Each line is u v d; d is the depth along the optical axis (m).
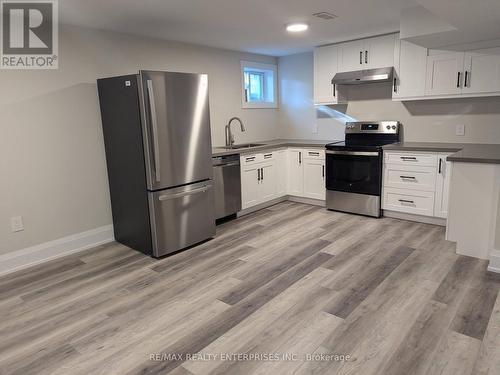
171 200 3.41
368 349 1.98
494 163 2.85
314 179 4.89
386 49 4.24
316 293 2.60
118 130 3.49
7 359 2.04
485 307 2.33
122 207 3.69
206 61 4.73
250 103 5.40
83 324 2.35
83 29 3.53
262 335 2.14
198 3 2.92
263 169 4.78
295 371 1.84
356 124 4.88
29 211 3.31
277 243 3.62
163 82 3.22
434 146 3.87
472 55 3.70
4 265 3.19
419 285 2.65
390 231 3.82
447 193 3.79
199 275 2.98
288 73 5.68
